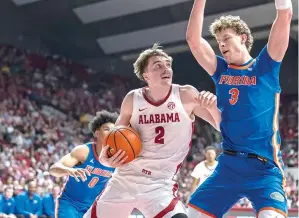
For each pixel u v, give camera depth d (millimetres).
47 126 18359
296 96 22641
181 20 20547
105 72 25016
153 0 20031
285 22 3162
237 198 3268
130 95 3463
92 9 21766
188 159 18781
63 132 18969
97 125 4387
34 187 8797
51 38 24094
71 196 4543
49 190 10047
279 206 3102
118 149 3266
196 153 19391
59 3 21906
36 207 8734
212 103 3143
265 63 3244
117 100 24000
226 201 3273
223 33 3357
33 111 19156
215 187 3301
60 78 23312
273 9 17906
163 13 20828
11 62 22125
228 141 3318
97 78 24578
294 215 6727
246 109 3229
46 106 20781
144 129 3389
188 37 3455
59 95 22047
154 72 3318
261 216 3102
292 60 22438
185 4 19766
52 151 16141
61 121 19891
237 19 3393
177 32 21141
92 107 22484
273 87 3258
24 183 11344
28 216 8547
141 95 3414
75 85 23484
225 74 3357
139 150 3334
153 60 3342
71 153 4328
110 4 21062
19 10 22953
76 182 4488
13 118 17281
